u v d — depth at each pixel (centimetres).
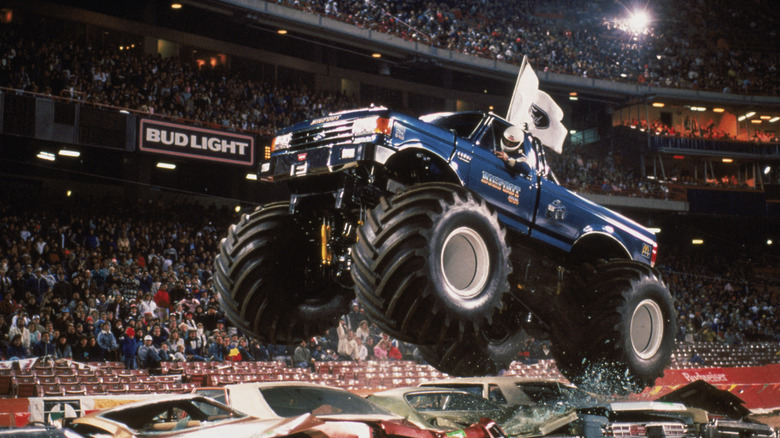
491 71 3753
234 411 749
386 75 3881
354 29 3322
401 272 618
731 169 4431
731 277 3981
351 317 2119
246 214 770
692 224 4266
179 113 2652
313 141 693
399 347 2242
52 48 2527
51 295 1770
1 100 2259
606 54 4288
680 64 4412
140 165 2673
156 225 2388
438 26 3712
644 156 4188
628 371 853
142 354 1656
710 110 4500
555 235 811
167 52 3219
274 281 749
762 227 4366
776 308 3619
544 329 895
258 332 747
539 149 816
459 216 645
